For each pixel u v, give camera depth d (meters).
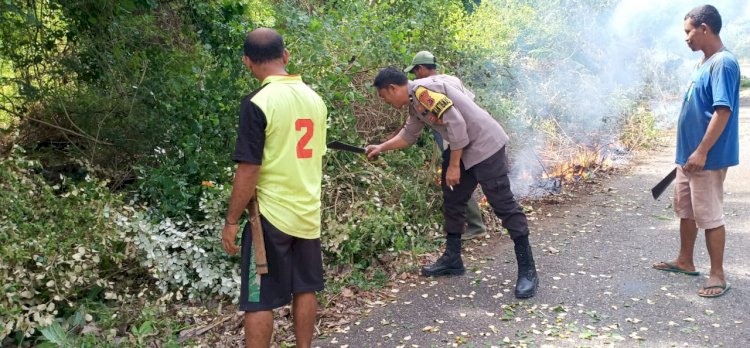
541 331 3.72
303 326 3.28
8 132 5.06
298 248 3.19
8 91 5.24
